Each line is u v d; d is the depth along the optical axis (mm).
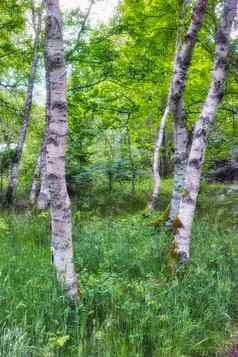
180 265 7211
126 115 17703
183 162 10789
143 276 7102
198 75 14289
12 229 10438
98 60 13758
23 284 6020
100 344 4738
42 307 5207
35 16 15789
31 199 15320
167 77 14594
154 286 6160
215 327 5551
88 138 17641
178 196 10789
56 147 5660
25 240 9562
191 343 5070
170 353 4812
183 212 7516
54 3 5570
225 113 16000
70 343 4848
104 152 19797
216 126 16453
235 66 12625
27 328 4820
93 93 15227
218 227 11766
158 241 9023
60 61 5613
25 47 16547
